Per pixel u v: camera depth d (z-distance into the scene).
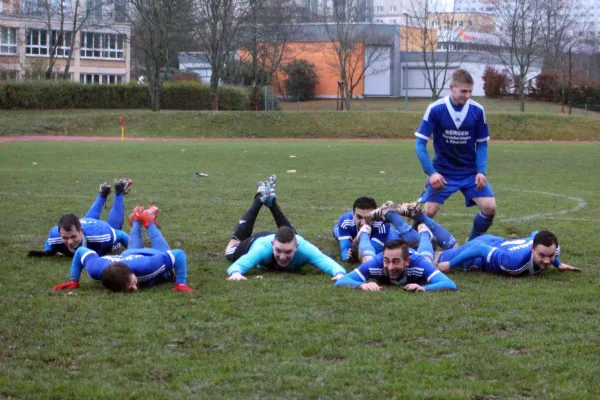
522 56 60.69
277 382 5.31
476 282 8.45
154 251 8.26
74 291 7.87
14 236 11.19
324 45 74.56
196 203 15.24
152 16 53.19
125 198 15.86
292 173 22.28
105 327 6.57
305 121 47.12
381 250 9.49
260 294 7.75
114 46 77.38
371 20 83.12
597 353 5.93
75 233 8.87
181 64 82.31
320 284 8.29
